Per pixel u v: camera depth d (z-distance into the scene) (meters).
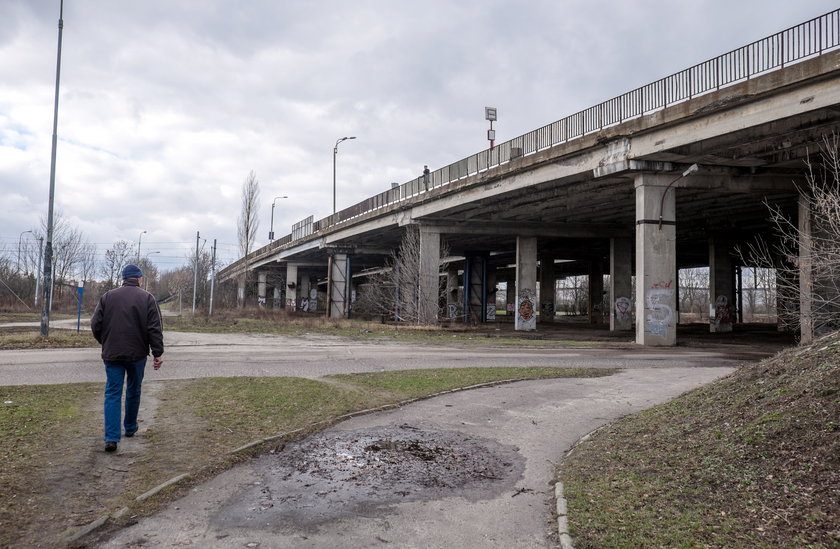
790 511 4.44
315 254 65.81
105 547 4.22
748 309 90.06
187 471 5.96
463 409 10.05
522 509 5.32
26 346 18.22
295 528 4.75
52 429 7.16
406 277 40.78
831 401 5.71
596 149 25.28
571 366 16.72
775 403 6.38
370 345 23.03
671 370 15.95
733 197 29.36
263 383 11.38
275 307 86.19
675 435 6.83
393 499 5.54
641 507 4.96
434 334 30.97
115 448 6.47
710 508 4.76
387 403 10.19
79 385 10.51
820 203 14.75
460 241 51.69
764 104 18.52
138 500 5.09
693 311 97.69
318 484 5.91
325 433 8.01
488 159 32.19
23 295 54.62
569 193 29.67
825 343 7.60
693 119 20.89
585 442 7.57
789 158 22.69
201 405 9.14
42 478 5.44
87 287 60.84
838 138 18.86
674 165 24.23
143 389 10.49
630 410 10.14
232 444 7.06
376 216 44.88
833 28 16.38
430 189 37.44
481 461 6.95
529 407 10.35
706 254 60.06
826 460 4.91
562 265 77.19
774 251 43.12
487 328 42.06
